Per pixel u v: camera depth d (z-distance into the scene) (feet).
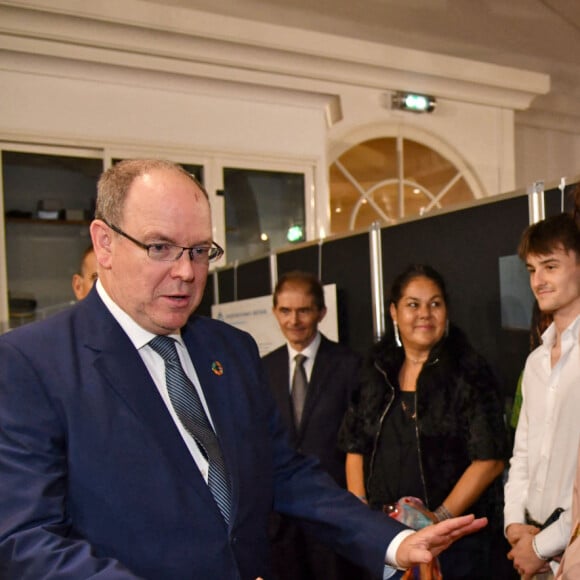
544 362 5.02
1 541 2.71
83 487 2.92
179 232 3.01
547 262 4.74
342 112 15.23
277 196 13.87
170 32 12.14
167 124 12.73
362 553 3.46
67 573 2.61
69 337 3.17
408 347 6.08
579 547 3.09
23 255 12.17
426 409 5.63
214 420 3.40
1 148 11.42
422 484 5.54
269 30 13.15
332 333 8.39
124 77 12.25
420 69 15.47
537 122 19.85
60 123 11.79
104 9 11.39
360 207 16.26
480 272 6.30
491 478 5.34
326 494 3.75
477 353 5.82
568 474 4.58
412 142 16.79
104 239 3.18
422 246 7.00
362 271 7.92
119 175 3.11
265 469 3.57
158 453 3.03
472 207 6.38
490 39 15.92
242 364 3.85
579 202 4.48
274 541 7.30
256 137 13.53
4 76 11.32
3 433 2.86
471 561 5.38
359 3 13.73
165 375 3.33
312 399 7.14
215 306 11.25
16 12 10.88
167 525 2.97
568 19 15.01
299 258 9.29
